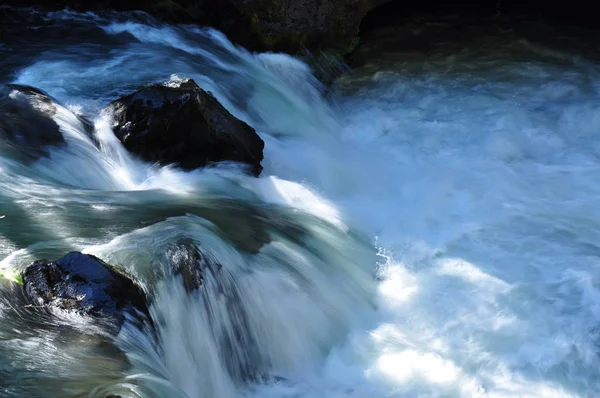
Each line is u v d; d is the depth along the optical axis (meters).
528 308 6.51
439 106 10.38
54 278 5.06
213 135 7.65
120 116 7.65
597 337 6.15
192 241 5.84
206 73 9.67
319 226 7.27
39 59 9.23
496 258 7.23
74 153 7.21
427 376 5.84
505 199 8.27
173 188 7.23
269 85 10.20
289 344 5.95
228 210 6.89
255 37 10.96
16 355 4.45
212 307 5.59
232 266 5.93
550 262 7.12
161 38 10.34
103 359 4.53
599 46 11.84
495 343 6.14
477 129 9.77
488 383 5.77
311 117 10.01
